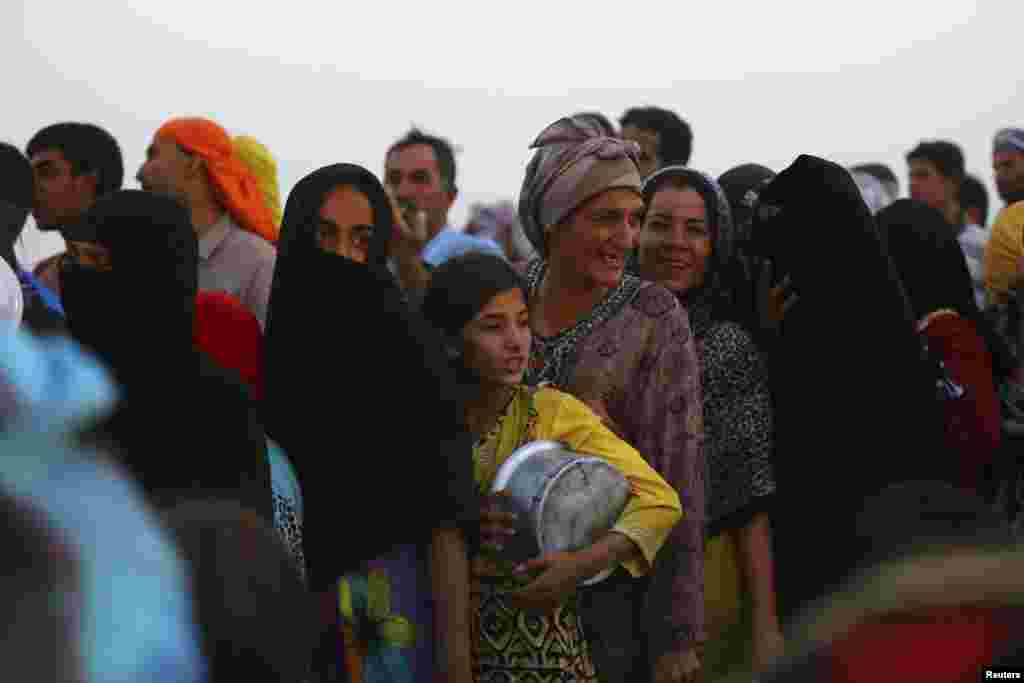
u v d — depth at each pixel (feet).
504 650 18.26
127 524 8.21
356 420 18.29
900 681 7.53
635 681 19.15
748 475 20.07
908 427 19.95
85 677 7.85
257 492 16.38
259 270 23.98
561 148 19.76
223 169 24.18
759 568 19.97
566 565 17.80
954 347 22.53
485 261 18.63
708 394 20.25
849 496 19.86
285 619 9.52
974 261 39.34
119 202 16.70
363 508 18.20
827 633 7.74
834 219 20.11
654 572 19.15
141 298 16.42
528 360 19.76
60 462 8.13
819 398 20.10
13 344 8.23
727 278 20.89
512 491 18.03
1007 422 24.39
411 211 34.58
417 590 18.08
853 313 20.07
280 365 18.78
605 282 19.66
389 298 18.44
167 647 8.13
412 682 18.03
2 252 22.08
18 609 7.84
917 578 7.68
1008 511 24.43
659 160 36.37
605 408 19.53
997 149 37.70
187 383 16.37
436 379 18.08
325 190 19.02
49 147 27.66
